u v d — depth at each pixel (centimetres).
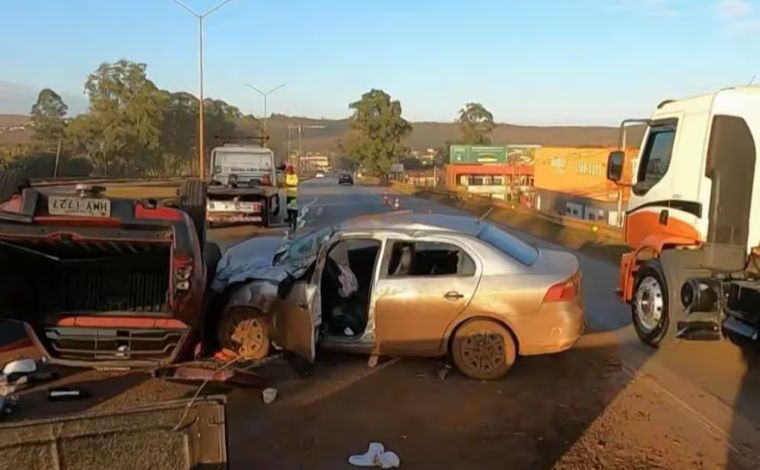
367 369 720
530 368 731
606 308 1048
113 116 9106
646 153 911
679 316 777
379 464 496
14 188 736
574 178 5219
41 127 8806
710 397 644
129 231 651
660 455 515
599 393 654
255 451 522
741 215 779
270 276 753
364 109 11400
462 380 688
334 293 736
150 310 687
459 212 3444
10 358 720
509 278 686
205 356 729
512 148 9031
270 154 2500
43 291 697
